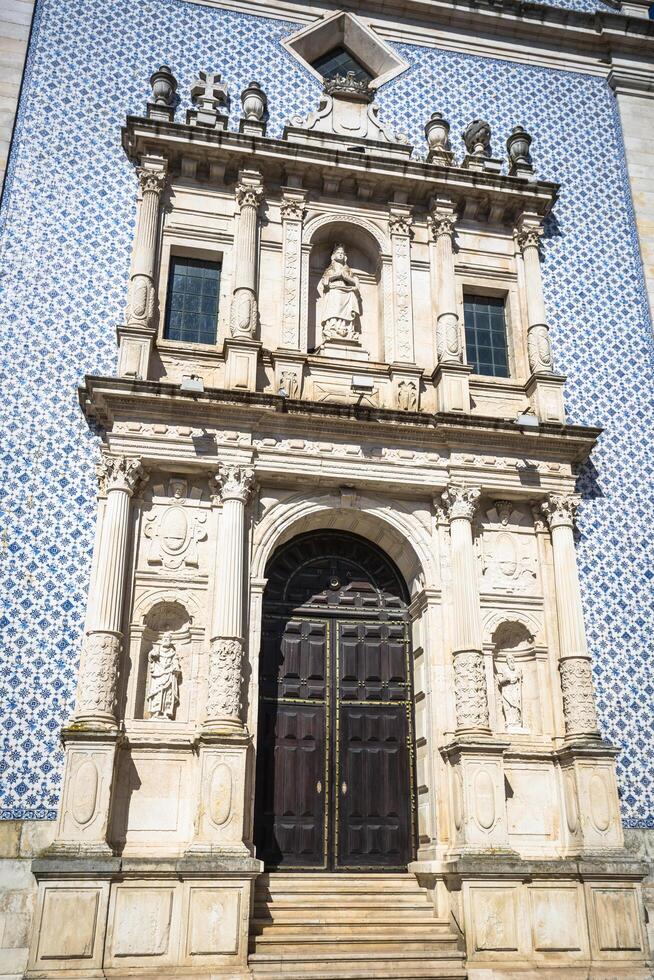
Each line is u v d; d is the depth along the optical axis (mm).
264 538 15492
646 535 17344
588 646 16312
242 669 14352
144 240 16531
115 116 18062
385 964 12789
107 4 18953
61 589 14664
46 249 16672
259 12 19938
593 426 17562
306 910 13828
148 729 13906
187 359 16266
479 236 18578
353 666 16312
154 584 14758
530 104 20828
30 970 11844
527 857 14422
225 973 12195
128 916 12430
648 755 15844
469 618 15180
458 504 15914
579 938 13672
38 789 13570
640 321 19109
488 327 18531
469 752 14227
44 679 14125
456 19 21172
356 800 15578
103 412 15359
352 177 17812
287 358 16359
